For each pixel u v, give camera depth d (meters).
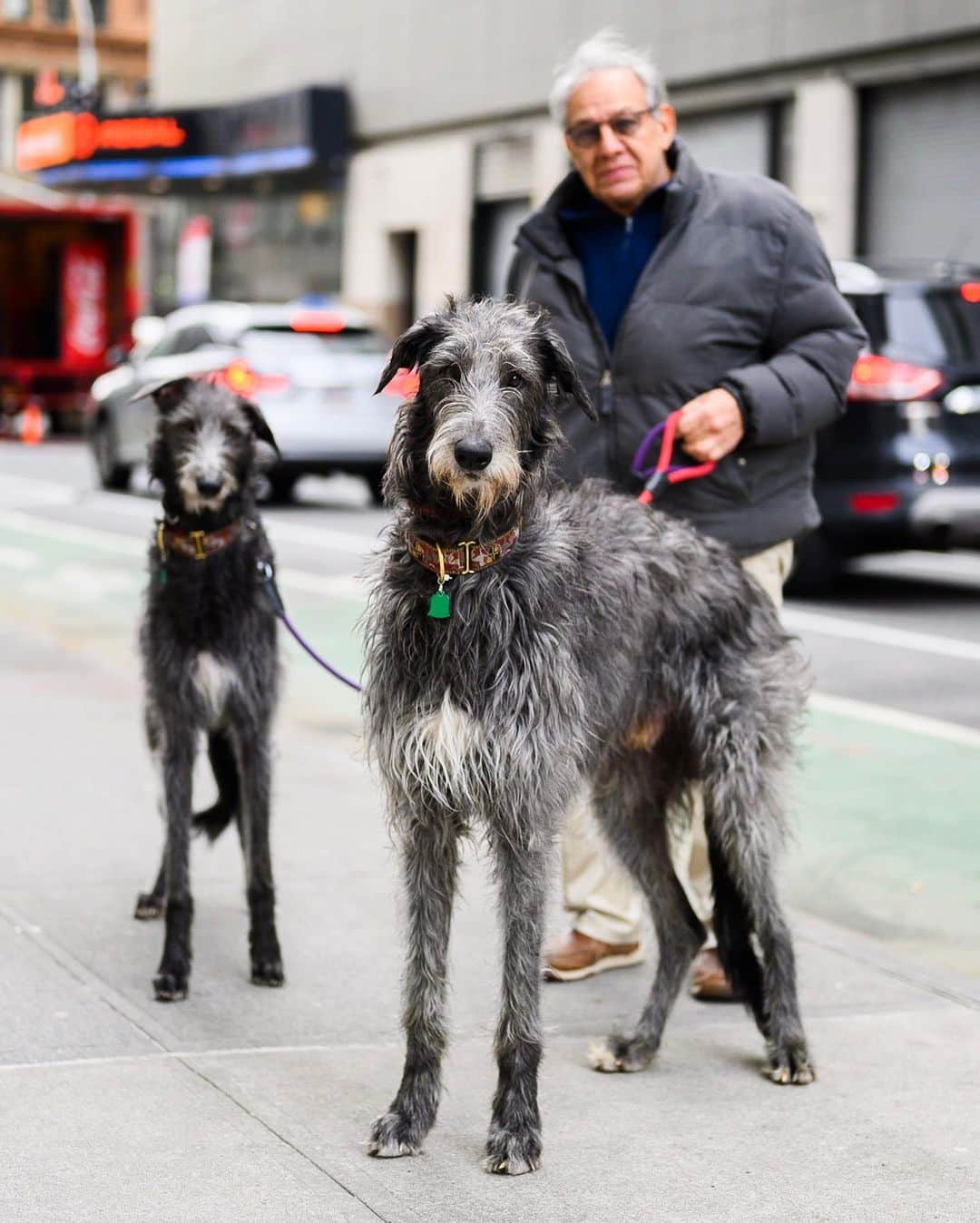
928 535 11.47
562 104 5.24
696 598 4.64
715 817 4.67
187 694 5.12
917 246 20.06
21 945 5.27
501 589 3.99
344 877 6.02
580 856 5.30
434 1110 4.08
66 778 7.14
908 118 20.08
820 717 8.60
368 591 4.20
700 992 5.20
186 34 37.06
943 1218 3.69
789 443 5.25
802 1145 4.08
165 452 5.23
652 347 5.15
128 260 32.44
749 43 21.77
